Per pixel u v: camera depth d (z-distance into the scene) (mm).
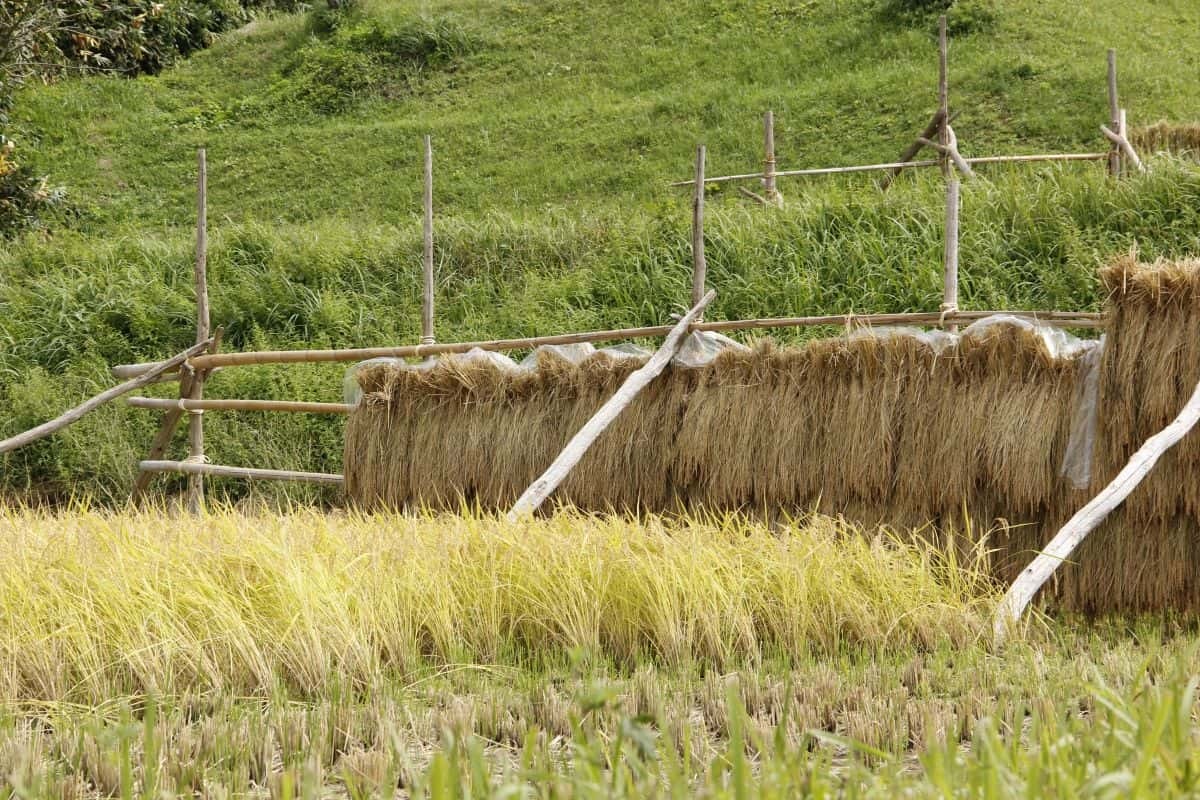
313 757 6363
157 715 7727
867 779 5090
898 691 7668
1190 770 4230
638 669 8492
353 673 8516
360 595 9109
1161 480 10680
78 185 34031
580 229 23406
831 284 20266
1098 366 11383
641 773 4934
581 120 33438
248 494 18859
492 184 30922
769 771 4703
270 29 43000
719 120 31844
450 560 9797
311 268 23156
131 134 36688
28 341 21984
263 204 32094
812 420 12672
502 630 9484
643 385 13344
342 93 38156
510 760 6621
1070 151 27094
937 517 12070
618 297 20969
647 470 13680
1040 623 9672
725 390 13203
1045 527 11578
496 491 14375
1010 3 34688
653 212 23141
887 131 29578
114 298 22609
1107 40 32750
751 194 23469
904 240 20438
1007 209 20406
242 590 8922
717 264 21062
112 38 38656
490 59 38781
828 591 9414
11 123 35750
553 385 14414
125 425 19719
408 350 15422
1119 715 4910
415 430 14969
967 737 6824
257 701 7871
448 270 22859
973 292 19406
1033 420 11547
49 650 8398
